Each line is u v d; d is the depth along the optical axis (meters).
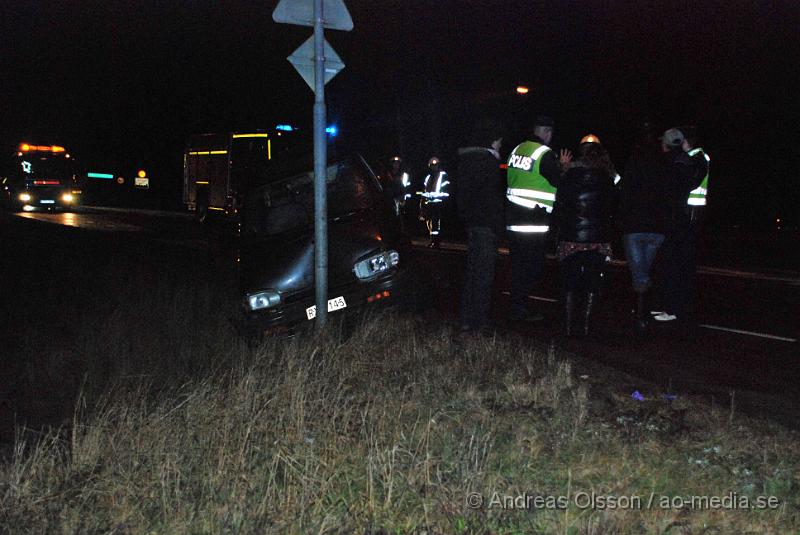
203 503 4.59
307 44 7.81
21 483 4.83
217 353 8.92
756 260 17.28
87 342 8.85
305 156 10.20
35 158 33.41
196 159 24.66
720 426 5.60
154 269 14.20
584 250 8.67
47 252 16.70
